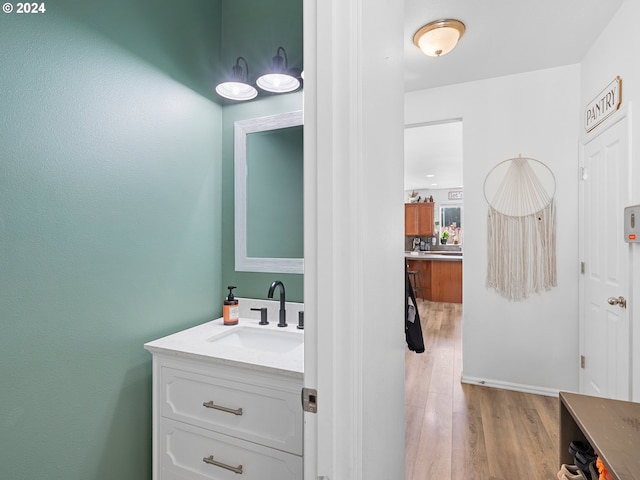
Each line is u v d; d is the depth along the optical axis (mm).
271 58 1775
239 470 1212
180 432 1329
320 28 624
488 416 2287
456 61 2492
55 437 1146
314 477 639
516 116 2678
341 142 611
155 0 1500
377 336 781
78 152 1201
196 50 1727
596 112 2201
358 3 623
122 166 1357
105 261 1297
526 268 2654
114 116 1325
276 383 1153
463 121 2836
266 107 1796
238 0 1862
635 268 1767
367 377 686
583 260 2436
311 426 642
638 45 1729
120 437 1359
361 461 631
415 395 2611
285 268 1757
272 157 1788
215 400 1260
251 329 1641
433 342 3922
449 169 6434
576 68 2514
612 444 858
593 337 2289
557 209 2572
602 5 1898
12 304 1030
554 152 2576
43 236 1104
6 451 1024
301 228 1723
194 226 1715
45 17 1100
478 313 2805
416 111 2969
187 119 1674
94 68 1251
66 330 1173
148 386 1476
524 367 2668
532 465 1790
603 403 1077
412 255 6684
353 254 610
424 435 2068
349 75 606
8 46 1011
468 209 2838
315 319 635
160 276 1528
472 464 1798
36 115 1079
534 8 1928
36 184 1082
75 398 1203
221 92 1719
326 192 616
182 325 1642
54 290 1136
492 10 1946
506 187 2709
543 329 2615
